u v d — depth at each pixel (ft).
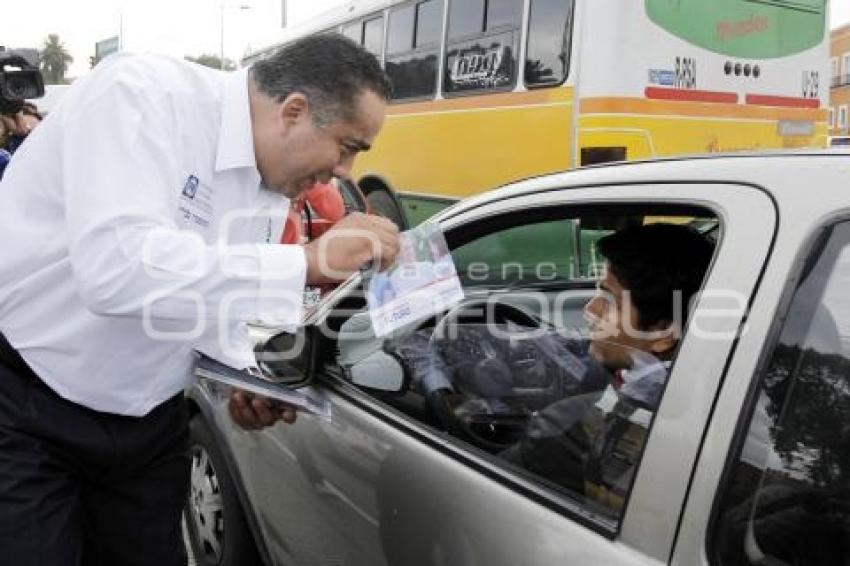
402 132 26.30
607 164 5.88
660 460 4.35
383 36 27.43
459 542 5.39
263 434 8.02
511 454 5.80
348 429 6.83
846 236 4.25
